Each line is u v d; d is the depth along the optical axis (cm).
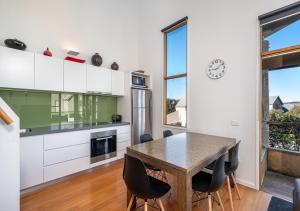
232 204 200
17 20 282
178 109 379
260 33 247
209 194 164
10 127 163
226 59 282
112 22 426
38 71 272
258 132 247
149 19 443
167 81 407
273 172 321
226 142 230
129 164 150
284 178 293
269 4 237
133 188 150
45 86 280
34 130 261
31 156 238
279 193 240
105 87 370
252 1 253
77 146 291
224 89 284
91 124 345
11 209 164
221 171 162
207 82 308
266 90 311
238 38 268
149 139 265
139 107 404
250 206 208
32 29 298
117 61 434
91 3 384
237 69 269
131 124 390
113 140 351
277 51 236
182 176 137
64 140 274
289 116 300
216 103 295
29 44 294
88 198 224
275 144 321
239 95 266
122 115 414
